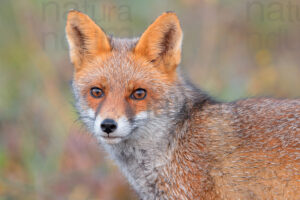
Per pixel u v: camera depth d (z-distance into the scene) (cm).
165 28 797
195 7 1501
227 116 802
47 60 1344
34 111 1310
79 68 833
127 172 852
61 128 1212
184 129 791
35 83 1373
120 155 844
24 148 1223
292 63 1575
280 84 1480
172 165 787
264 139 761
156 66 805
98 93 786
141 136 793
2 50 1495
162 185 798
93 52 820
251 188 758
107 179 1166
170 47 807
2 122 1391
